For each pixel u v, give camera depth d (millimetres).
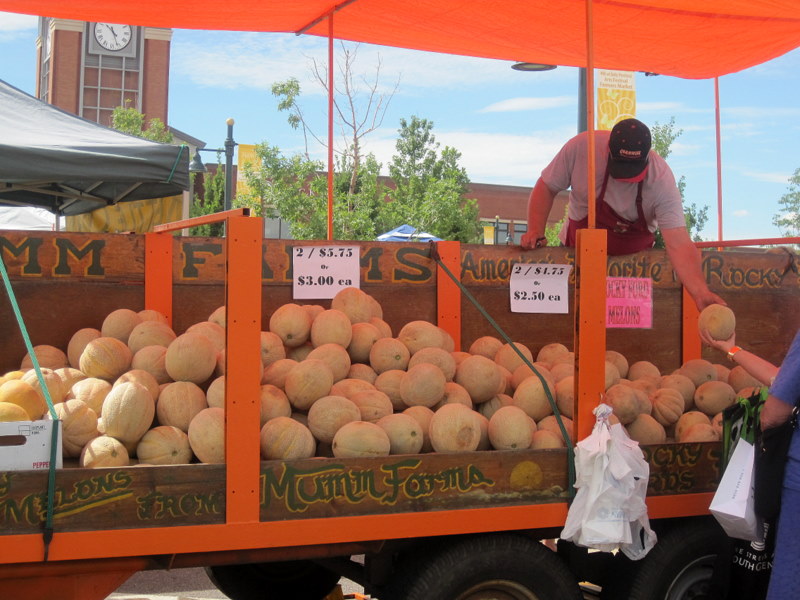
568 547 4672
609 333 6020
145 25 6238
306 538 3592
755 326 6461
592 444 3953
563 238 6465
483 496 3887
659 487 4266
